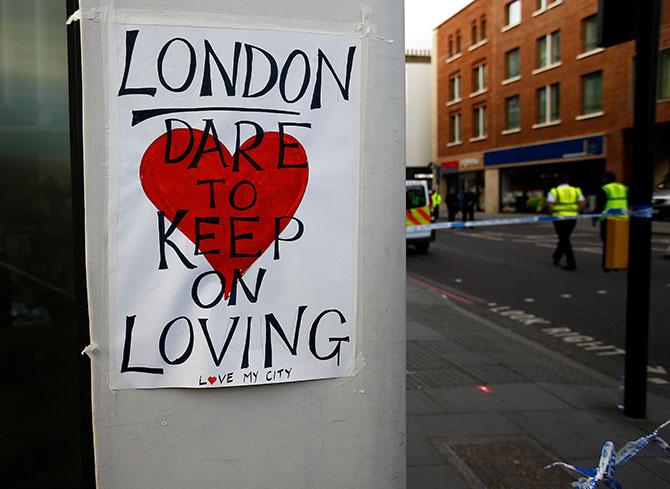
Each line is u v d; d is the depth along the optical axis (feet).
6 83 5.53
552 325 24.95
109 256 5.61
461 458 11.52
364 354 6.17
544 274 38.17
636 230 13.64
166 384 5.78
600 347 21.50
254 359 5.92
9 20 5.50
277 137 5.83
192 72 5.64
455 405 14.49
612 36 13.69
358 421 6.19
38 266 5.72
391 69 6.08
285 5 5.75
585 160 94.58
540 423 13.39
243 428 5.95
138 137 5.59
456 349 20.10
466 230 79.82
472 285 35.37
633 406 13.80
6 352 5.76
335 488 6.17
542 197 106.01
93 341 5.64
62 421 5.88
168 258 5.73
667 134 82.33
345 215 6.02
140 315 5.70
